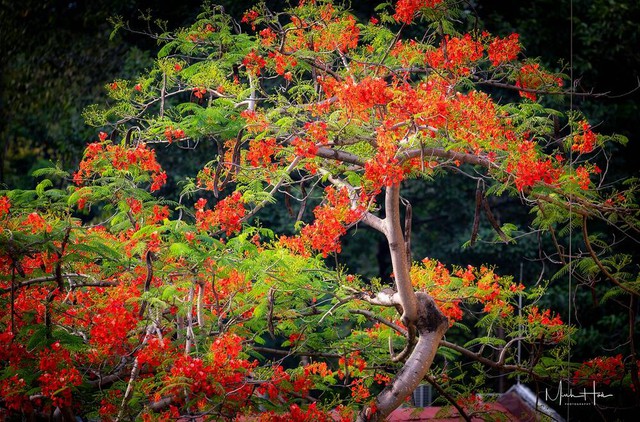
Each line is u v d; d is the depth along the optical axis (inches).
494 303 449.4
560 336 459.2
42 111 883.4
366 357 487.2
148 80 484.7
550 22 862.5
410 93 398.0
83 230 410.6
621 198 437.1
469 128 410.9
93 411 417.1
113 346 408.5
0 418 417.7
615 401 738.2
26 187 888.3
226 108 470.3
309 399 403.5
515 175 408.2
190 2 855.1
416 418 539.2
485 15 864.3
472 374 862.5
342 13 480.7
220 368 364.5
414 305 405.1
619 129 870.4
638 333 816.9
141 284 426.0
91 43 876.0
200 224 416.5
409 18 446.6
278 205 798.5
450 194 844.6
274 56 475.5
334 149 431.2
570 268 449.4
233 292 426.9
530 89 476.1
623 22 862.5
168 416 365.4
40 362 373.4
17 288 394.9
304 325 455.2
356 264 911.7
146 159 440.8
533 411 550.9
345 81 428.8
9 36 904.9
